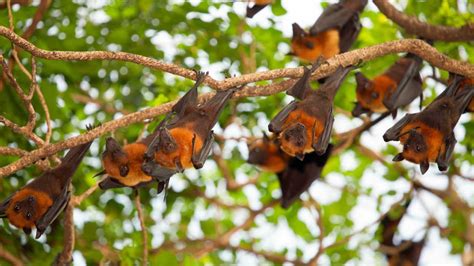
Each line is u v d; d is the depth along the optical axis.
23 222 7.77
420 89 10.10
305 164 10.84
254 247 13.95
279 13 11.69
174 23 11.67
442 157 7.57
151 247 12.28
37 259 10.88
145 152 7.00
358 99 10.27
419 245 12.90
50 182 8.02
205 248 12.35
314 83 11.29
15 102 10.31
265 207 12.38
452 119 7.75
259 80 7.58
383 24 11.88
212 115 7.48
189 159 7.11
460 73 8.05
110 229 12.08
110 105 12.10
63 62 10.66
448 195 12.55
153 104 10.03
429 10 11.06
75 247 11.09
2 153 7.49
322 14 11.11
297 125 7.18
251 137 11.59
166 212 12.55
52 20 11.35
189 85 11.25
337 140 12.02
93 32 11.62
